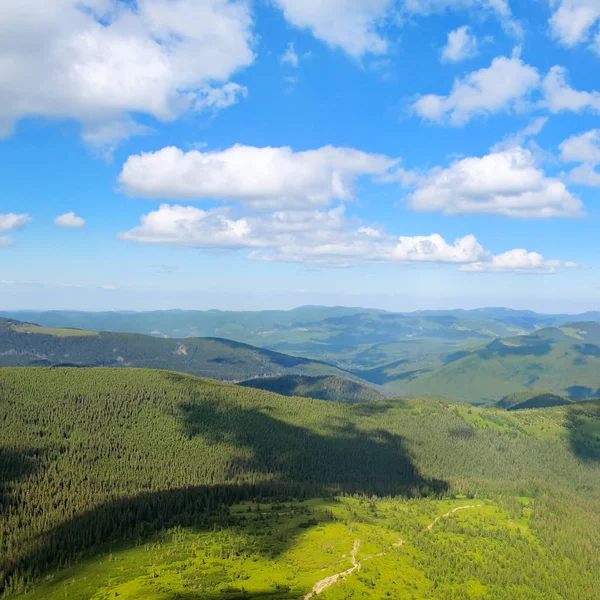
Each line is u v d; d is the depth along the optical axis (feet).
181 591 641.40
